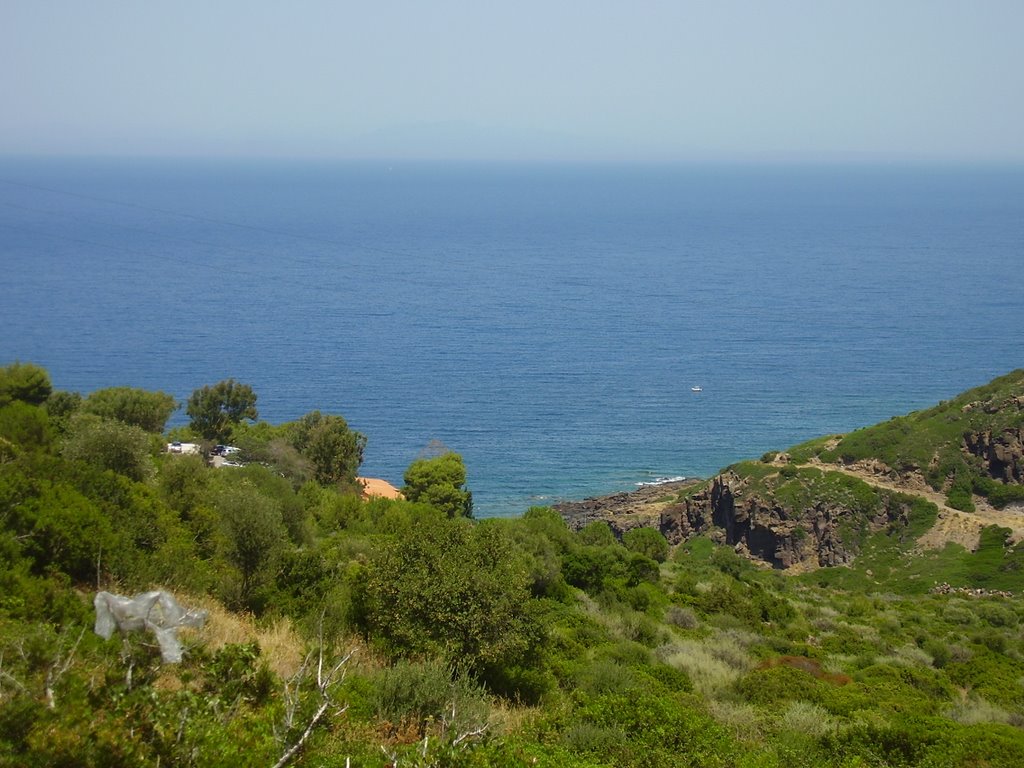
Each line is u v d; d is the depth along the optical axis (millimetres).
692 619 39000
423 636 21531
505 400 145375
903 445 88750
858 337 198750
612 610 37000
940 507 80938
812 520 81938
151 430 65375
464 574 22594
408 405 140500
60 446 37781
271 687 12516
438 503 67562
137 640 11562
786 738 20125
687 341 194375
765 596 46438
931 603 55031
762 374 165875
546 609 27234
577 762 15539
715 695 25562
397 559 23297
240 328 188750
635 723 18203
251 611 23641
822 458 90688
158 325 186125
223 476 44438
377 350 176125
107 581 21734
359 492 66812
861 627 42750
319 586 24484
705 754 17438
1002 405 88000
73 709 9812
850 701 25266
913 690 28266
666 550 67250
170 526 28062
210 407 73875
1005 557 71875
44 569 20672
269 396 140375
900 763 19422
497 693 21984
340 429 71688
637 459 120188
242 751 10312
